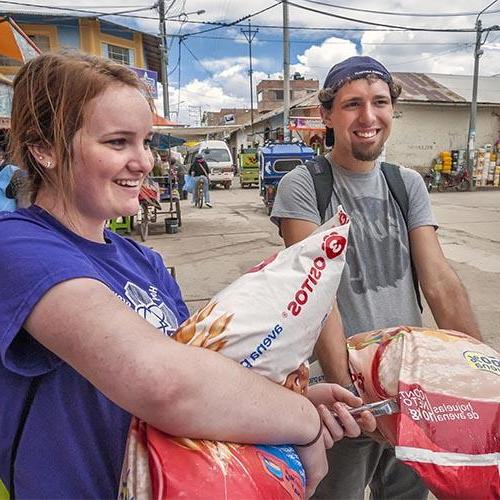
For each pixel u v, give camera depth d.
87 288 0.77
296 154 12.87
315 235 0.95
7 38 5.38
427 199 1.70
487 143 20.92
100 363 0.72
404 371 1.09
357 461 1.56
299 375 0.93
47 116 0.90
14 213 0.91
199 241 9.05
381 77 1.57
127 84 0.93
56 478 0.84
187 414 0.74
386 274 1.63
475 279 6.02
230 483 0.73
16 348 0.80
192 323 0.86
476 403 0.99
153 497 0.72
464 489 0.93
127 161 0.93
